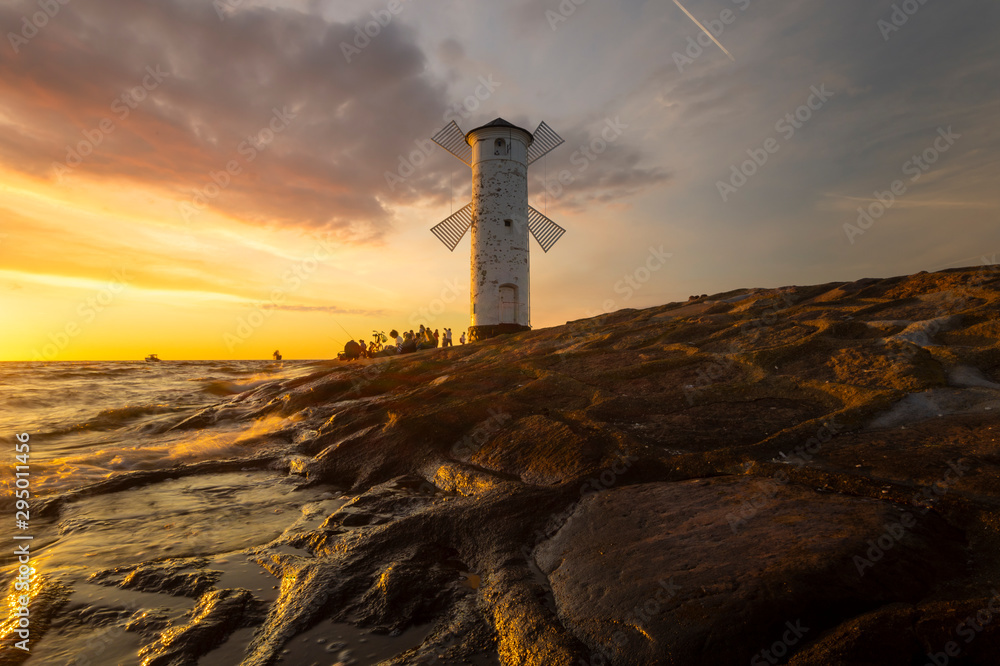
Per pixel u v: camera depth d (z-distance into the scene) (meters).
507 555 3.56
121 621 3.08
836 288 11.52
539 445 5.44
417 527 4.09
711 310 11.93
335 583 3.33
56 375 41.78
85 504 5.54
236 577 3.64
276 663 2.58
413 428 6.79
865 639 2.07
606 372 7.89
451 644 2.69
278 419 11.34
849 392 5.51
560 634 2.52
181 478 6.70
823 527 2.98
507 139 24.92
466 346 16.17
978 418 4.32
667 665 2.20
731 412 5.82
